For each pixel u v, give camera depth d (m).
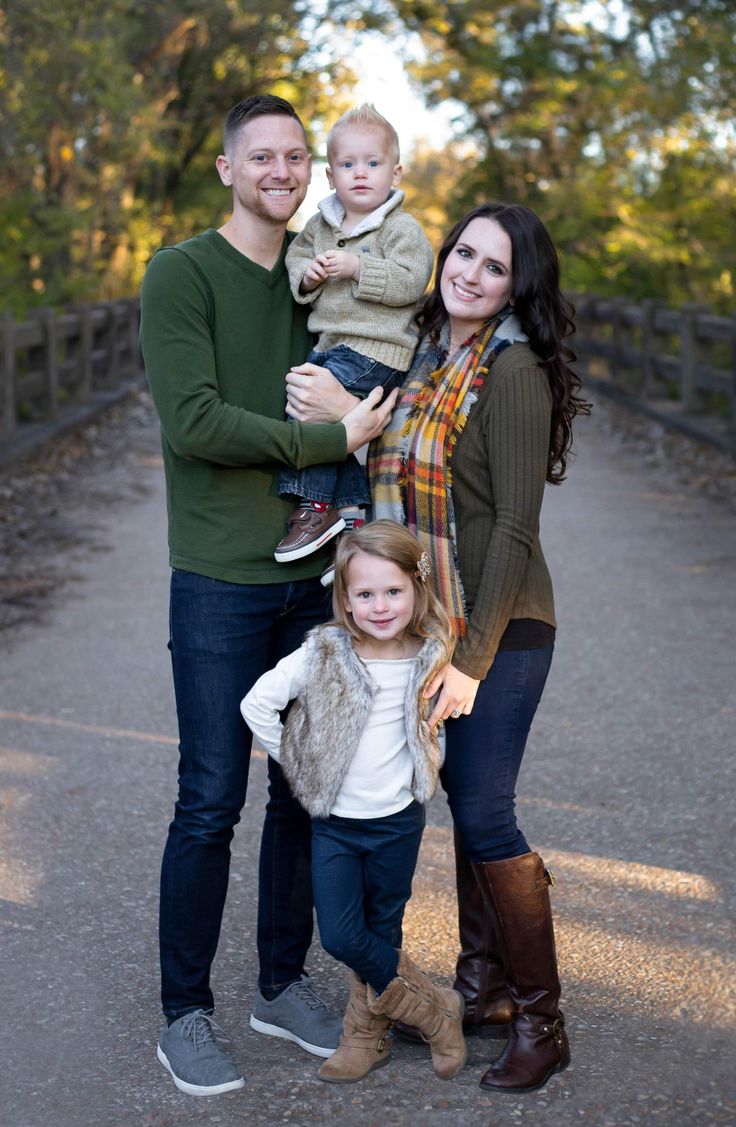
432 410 2.89
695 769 4.73
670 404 14.16
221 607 2.98
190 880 2.98
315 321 3.13
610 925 3.63
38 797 4.54
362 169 3.18
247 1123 2.77
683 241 19.06
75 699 5.60
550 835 4.21
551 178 24.38
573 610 6.93
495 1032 3.13
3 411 11.20
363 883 2.95
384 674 2.87
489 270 2.85
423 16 23.86
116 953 3.51
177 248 2.94
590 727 5.20
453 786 2.92
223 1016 3.23
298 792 2.87
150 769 4.82
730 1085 2.89
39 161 17.81
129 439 13.22
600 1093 2.87
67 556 8.23
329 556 3.10
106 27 18.20
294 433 2.90
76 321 14.32
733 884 3.86
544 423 2.82
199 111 26.00
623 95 20.05
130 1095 2.89
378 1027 2.95
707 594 7.21
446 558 2.88
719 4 19.59
